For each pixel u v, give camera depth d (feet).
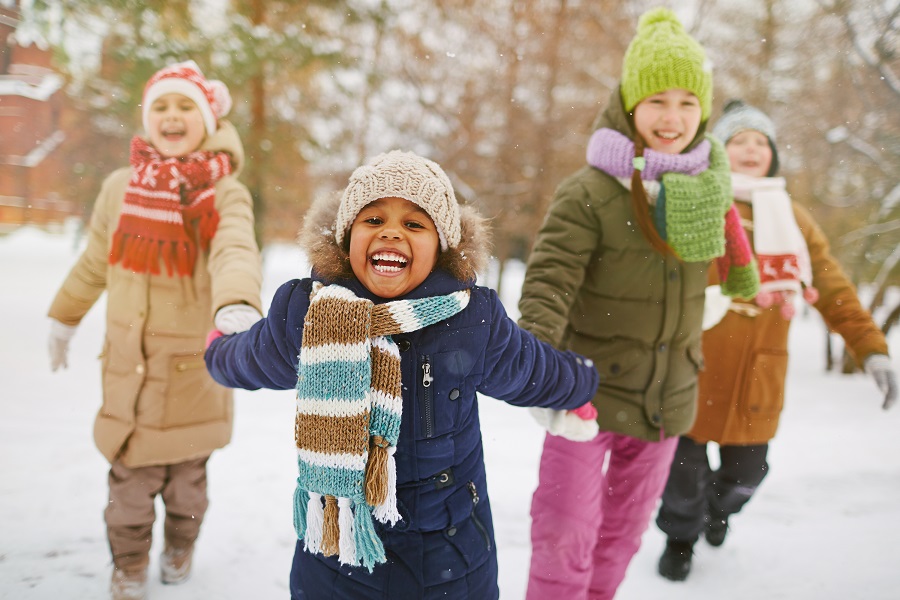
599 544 8.29
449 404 5.28
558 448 7.72
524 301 7.59
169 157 8.46
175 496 8.27
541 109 45.34
